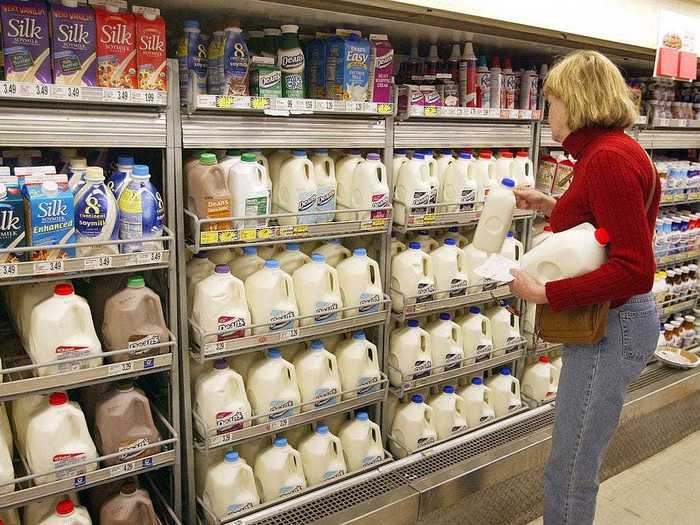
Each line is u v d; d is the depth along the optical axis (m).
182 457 2.24
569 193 1.88
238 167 2.07
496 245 2.24
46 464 1.82
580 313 1.86
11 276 1.64
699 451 3.31
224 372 2.18
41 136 1.72
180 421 2.18
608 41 2.66
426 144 2.59
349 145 2.34
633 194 1.68
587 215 1.83
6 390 1.70
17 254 1.68
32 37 1.67
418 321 2.72
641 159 1.73
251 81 2.15
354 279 2.43
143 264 1.88
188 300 2.19
